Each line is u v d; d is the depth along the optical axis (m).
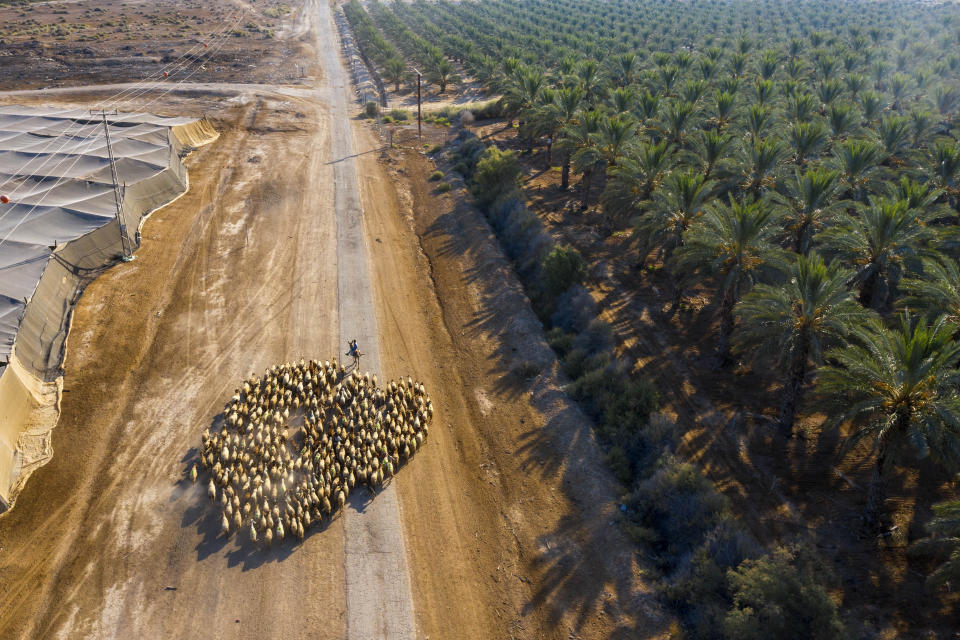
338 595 20.83
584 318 35.34
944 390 19.86
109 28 130.38
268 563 21.80
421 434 27.25
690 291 38.34
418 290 40.28
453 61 116.88
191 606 20.25
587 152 45.12
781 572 18.55
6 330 29.33
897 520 22.08
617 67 79.69
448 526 23.61
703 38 127.62
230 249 43.66
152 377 30.64
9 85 86.00
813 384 29.59
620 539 22.48
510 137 72.06
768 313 24.41
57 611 19.98
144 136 57.59
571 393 29.95
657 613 19.78
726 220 29.42
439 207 53.38
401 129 75.31
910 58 84.06
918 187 34.12
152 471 25.25
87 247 39.28
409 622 20.08
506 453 27.06
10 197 42.75
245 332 34.56
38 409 28.03
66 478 24.80
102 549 22.00
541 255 42.16
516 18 158.25
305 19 169.12
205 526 23.00
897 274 29.70
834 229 32.06
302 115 78.62
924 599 19.22
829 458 25.23
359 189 55.88
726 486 24.05
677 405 28.67
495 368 32.66
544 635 19.69
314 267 41.91
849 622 18.34
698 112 51.66
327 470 25.14
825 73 69.62
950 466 19.19
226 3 183.50
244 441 26.56
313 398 29.17
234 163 60.69
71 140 55.53
